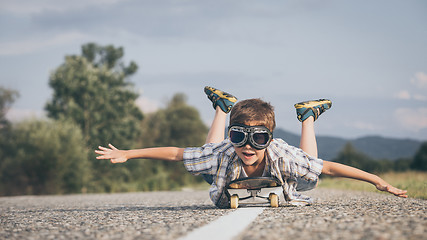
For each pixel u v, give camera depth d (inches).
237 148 132.3
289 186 145.9
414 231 76.8
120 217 125.4
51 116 1282.0
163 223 103.2
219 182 139.6
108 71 1386.6
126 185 1194.0
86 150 1101.1
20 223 120.0
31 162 968.9
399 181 317.7
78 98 1300.4
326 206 141.4
